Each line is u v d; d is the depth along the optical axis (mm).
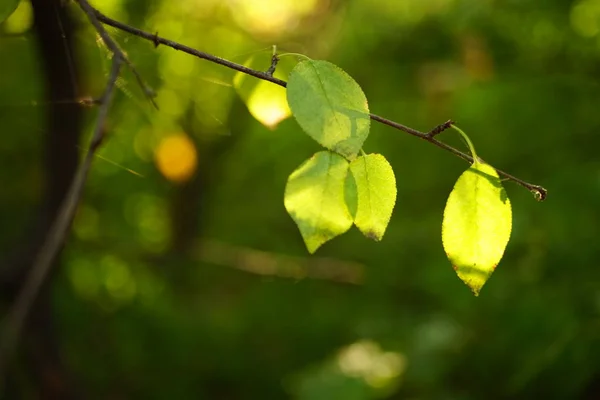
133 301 1943
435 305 1532
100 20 500
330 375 1258
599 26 1323
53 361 1157
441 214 1543
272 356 1900
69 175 1071
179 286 2049
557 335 1100
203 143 1822
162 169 1428
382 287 1641
